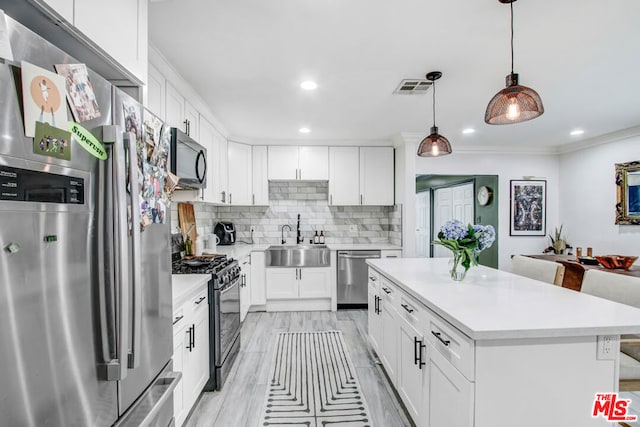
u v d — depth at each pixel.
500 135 4.19
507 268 4.96
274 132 3.89
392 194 4.34
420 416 1.62
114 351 0.88
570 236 4.79
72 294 0.76
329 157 4.30
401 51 1.98
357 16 1.63
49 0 0.82
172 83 2.23
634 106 3.02
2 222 0.59
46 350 0.70
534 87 2.55
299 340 3.09
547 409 1.18
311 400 2.09
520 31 1.76
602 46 1.92
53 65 0.72
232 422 1.87
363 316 3.85
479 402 1.15
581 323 1.19
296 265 4.05
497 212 4.96
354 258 4.07
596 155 4.37
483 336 1.11
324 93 2.66
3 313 0.60
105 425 0.89
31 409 0.66
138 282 0.95
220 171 3.54
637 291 1.65
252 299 3.98
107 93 0.91
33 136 0.65
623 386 1.57
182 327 1.70
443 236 1.98
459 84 2.49
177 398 1.63
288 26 1.71
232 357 2.55
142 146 1.11
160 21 1.66
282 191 4.55
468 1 1.51
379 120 3.43
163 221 1.29
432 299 1.51
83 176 0.80
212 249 3.44
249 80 2.40
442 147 2.47
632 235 3.91
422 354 1.60
